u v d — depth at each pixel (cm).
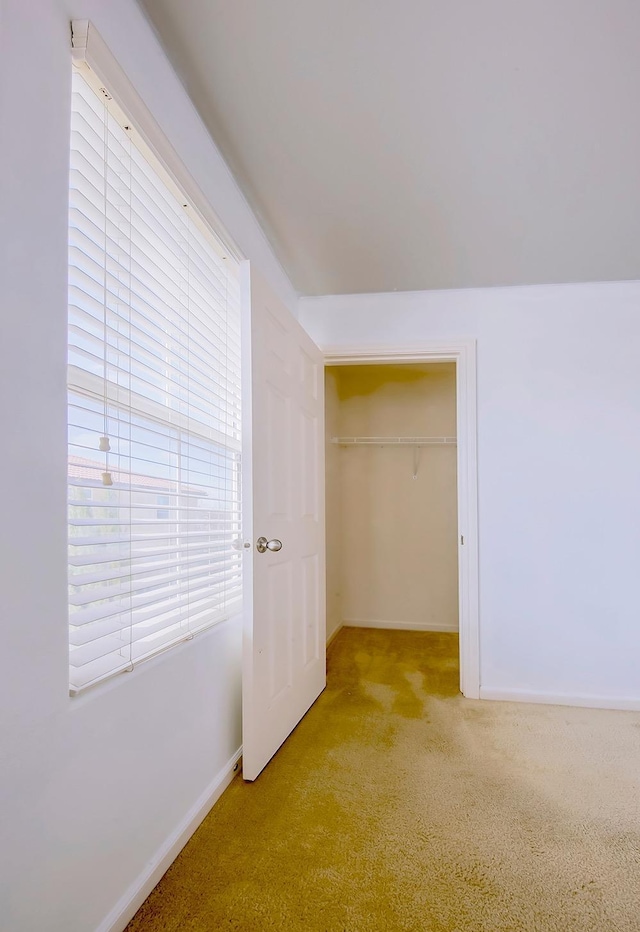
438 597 407
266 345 193
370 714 237
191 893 126
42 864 88
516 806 165
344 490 422
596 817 160
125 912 114
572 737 216
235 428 210
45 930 89
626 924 120
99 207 114
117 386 121
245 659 175
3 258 80
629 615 253
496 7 119
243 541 176
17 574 82
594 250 232
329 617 369
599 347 261
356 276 259
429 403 416
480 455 266
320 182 186
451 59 134
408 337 276
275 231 219
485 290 271
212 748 165
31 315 86
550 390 263
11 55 81
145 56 124
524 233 219
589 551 257
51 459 90
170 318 153
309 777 181
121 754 113
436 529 409
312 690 248
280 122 157
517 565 261
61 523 93
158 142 125
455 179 184
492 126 158
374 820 157
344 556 421
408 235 221
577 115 153
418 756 197
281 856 140
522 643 259
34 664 86
